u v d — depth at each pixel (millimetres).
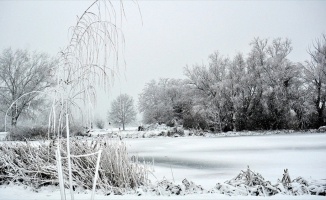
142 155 15094
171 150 17719
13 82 32844
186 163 11523
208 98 46000
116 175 5551
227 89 43562
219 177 8094
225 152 15336
